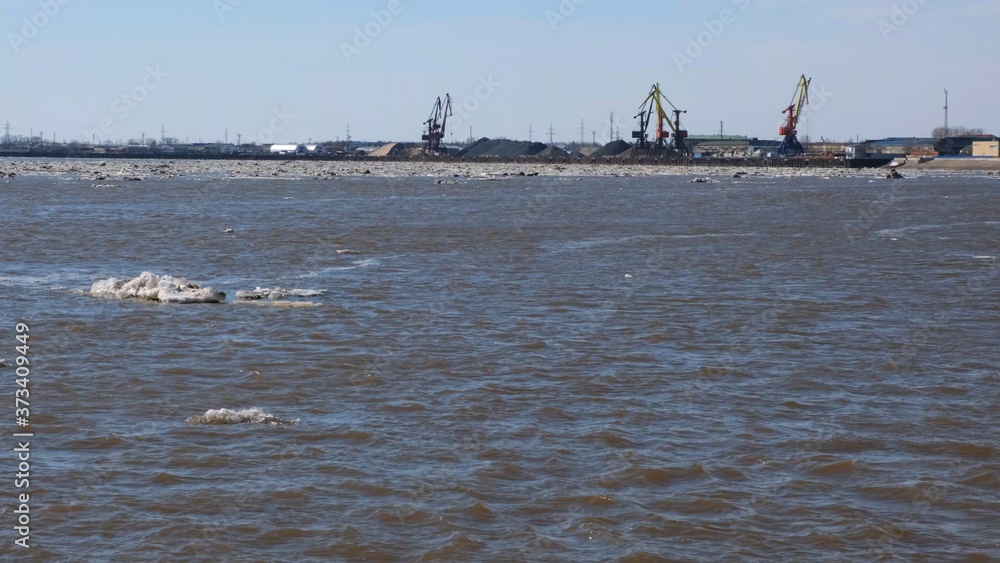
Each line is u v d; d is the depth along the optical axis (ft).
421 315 113.39
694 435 70.49
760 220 252.42
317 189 387.14
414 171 630.33
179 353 92.89
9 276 142.51
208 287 122.83
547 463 64.59
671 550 52.80
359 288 133.28
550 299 125.80
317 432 70.08
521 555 52.08
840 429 72.13
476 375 86.33
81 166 606.14
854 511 57.72
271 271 150.00
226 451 65.92
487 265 158.81
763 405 78.13
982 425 73.51
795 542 53.93
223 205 289.94
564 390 81.87
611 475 62.54
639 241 197.67
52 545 52.42
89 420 72.28
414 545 53.11
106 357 91.09
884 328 108.88
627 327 107.86
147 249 176.45
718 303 123.85
